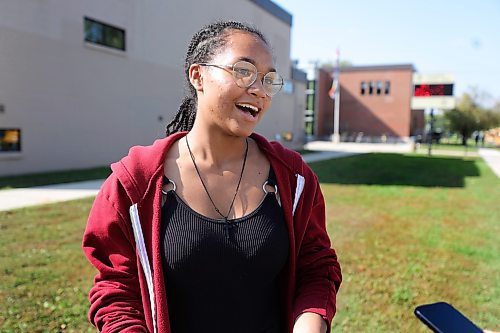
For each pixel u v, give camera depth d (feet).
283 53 90.27
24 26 37.93
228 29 4.47
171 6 56.49
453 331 4.90
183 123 5.34
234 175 4.57
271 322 4.53
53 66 40.96
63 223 20.35
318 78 151.33
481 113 149.28
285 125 97.09
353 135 154.40
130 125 51.16
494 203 29.81
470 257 17.15
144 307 4.27
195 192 4.40
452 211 26.66
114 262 4.41
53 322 10.93
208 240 4.13
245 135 4.38
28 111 38.86
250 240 4.24
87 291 12.68
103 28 46.93
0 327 10.55
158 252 4.15
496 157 79.46
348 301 12.71
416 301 12.81
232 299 4.22
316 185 5.04
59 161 42.24
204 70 4.41
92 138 45.96
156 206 4.25
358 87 153.28
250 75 4.25
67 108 42.78
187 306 4.20
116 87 48.75
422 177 45.27
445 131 171.32
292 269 4.62
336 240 19.31
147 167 4.40
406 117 147.95
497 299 13.09
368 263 16.12
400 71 147.43
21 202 25.36
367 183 39.73
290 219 4.58
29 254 15.67
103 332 4.17
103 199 4.44
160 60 55.31
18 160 38.22
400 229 21.67
